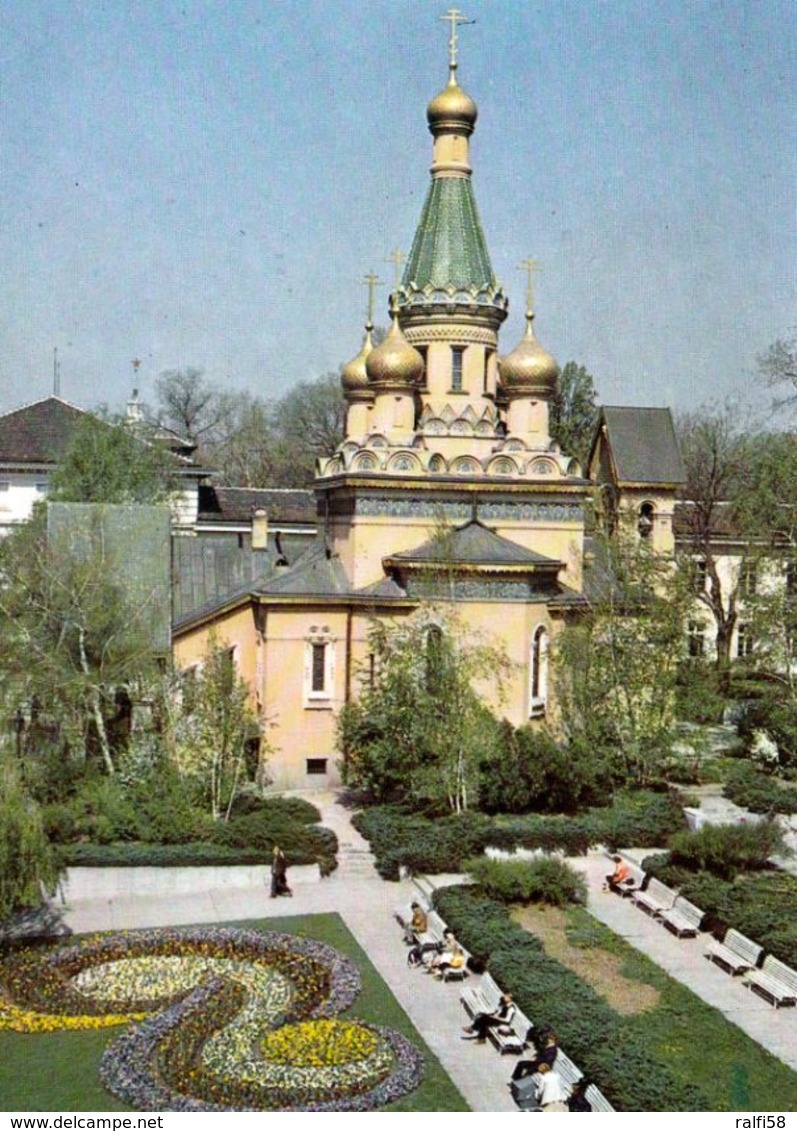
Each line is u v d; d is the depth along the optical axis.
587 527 58.75
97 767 47.00
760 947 33.81
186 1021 29.55
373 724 46.41
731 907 36.09
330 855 42.06
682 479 74.62
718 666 65.00
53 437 87.44
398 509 53.91
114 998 31.31
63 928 36.22
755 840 39.94
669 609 51.97
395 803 47.25
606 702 51.28
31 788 41.88
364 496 53.38
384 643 47.50
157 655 53.22
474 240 59.34
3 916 34.41
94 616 48.88
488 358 59.47
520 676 51.34
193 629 55.00
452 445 56.84
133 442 74.81
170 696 46.31
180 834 41.25
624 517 54.47
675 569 55.91
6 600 48.94
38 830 34.78
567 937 35.84
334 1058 27.56
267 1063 27.38
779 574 58.16
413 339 58.88
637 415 76.19
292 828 42.06
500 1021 29.08
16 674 46.75
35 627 48.66
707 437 91.38
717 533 83.75
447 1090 26.62
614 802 47.69
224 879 40.16
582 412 107.19
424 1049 28.72
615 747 50.66
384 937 36.19
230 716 44.41
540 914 37.84
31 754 45.72
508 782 45.78
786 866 41.62
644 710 51.12
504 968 31.44
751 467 76.44
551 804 46.69
